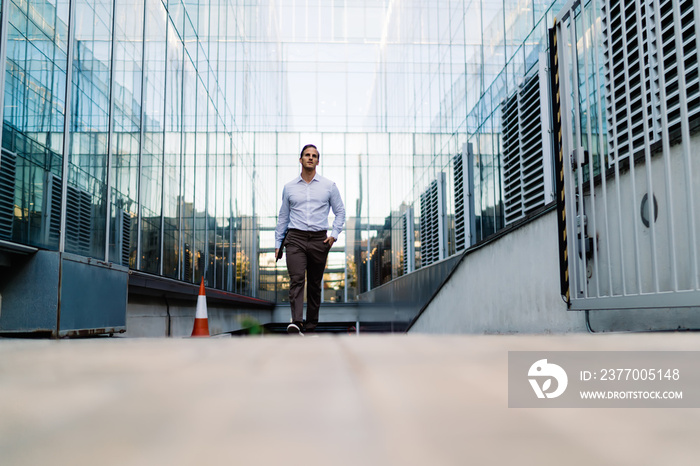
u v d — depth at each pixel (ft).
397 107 66.39
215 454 0.96
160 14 24.17
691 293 6.10
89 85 15.40
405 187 57.31
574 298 8.97
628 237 8.30
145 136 21.50
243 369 2.34
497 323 14.17
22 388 1.83
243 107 52.08
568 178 9.22
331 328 71.51
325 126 77.92
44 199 12.58
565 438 1.07
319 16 81.05
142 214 21.01
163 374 2.22
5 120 11.14
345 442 1.04
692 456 0.94
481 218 27.84
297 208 13.05
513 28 23.24
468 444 1.02
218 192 39.24
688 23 8.20
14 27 11.51
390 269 65.62
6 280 11.32
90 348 3.76
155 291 22.30
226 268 42.04
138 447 1.02
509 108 23.32
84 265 12.72
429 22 47.24
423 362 2.43
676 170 7.26
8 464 0.89
